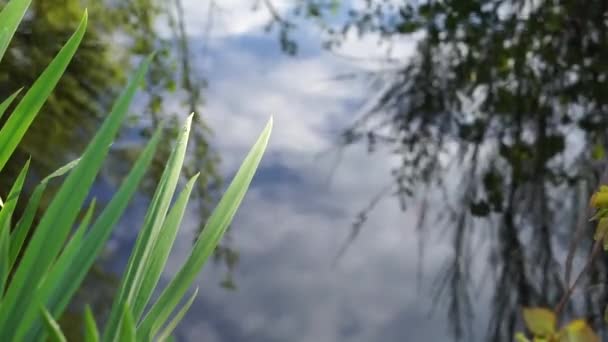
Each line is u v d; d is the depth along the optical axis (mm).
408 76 5098
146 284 999
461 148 4352
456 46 5312
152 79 4949
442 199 3977
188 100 4781
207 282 3389
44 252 958
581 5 5406
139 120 4461
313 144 4488
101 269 3250
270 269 3477
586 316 3025
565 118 4496
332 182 4145
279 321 3191
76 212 976
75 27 5305
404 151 4406
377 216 3873
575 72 4891
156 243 1016
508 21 5484
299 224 3795
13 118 1036
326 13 5902
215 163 4234
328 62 5363
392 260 3588
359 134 4562
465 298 3326
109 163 3979
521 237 3613
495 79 4953
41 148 3881
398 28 5637
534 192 3904
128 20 5617
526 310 1202
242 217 3826
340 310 3291
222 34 5680
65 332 2850
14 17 1048
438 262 3559
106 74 4855
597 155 4066
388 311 3279
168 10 5801
